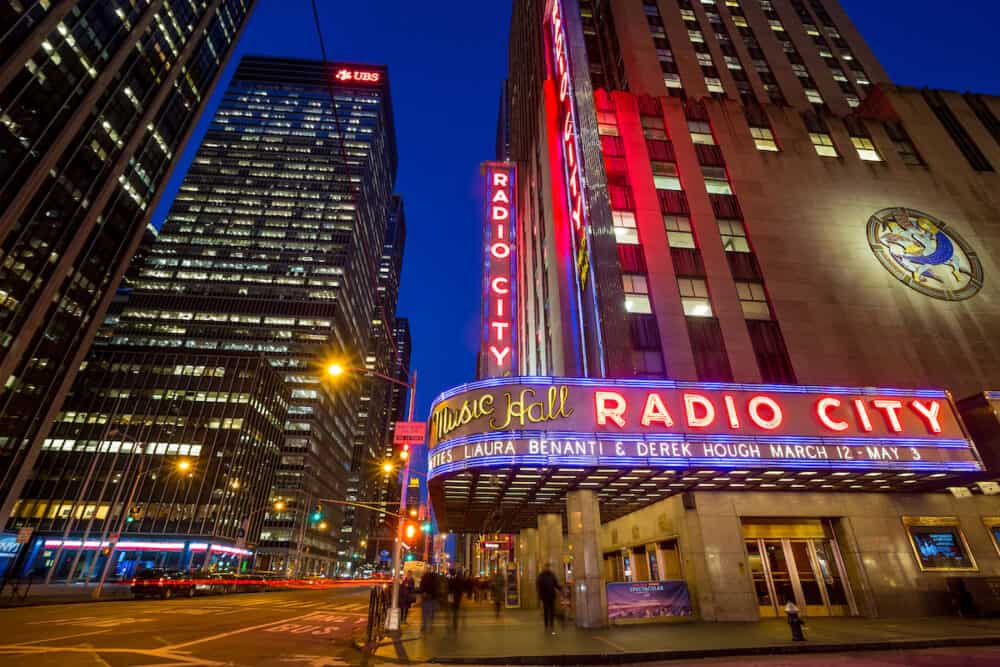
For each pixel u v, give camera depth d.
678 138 31.95
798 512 22.14
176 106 92.12
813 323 26.28
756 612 20.05
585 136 30.47
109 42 75.44
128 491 87.81
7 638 14.80
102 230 78.56
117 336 130.25
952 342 26.38
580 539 20.17
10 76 61.12
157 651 13.16
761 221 29.05
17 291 64.69
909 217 30.31
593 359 25.58
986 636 14.43
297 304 141.38
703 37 43.34
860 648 13.48
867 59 45.38
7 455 66.00
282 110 177.62
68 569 80.25
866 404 20.36
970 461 19.78
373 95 193.75
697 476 19.52
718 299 26.42
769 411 19.55
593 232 27.09
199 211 150.00
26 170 64.00
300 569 122.62
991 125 35.31
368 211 177.00
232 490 95.38
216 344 133.62
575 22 36.03
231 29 107.31
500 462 17.52
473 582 40.75
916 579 21.28
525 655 12.38
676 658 12.69
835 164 32.09
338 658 12.85
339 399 157.50
